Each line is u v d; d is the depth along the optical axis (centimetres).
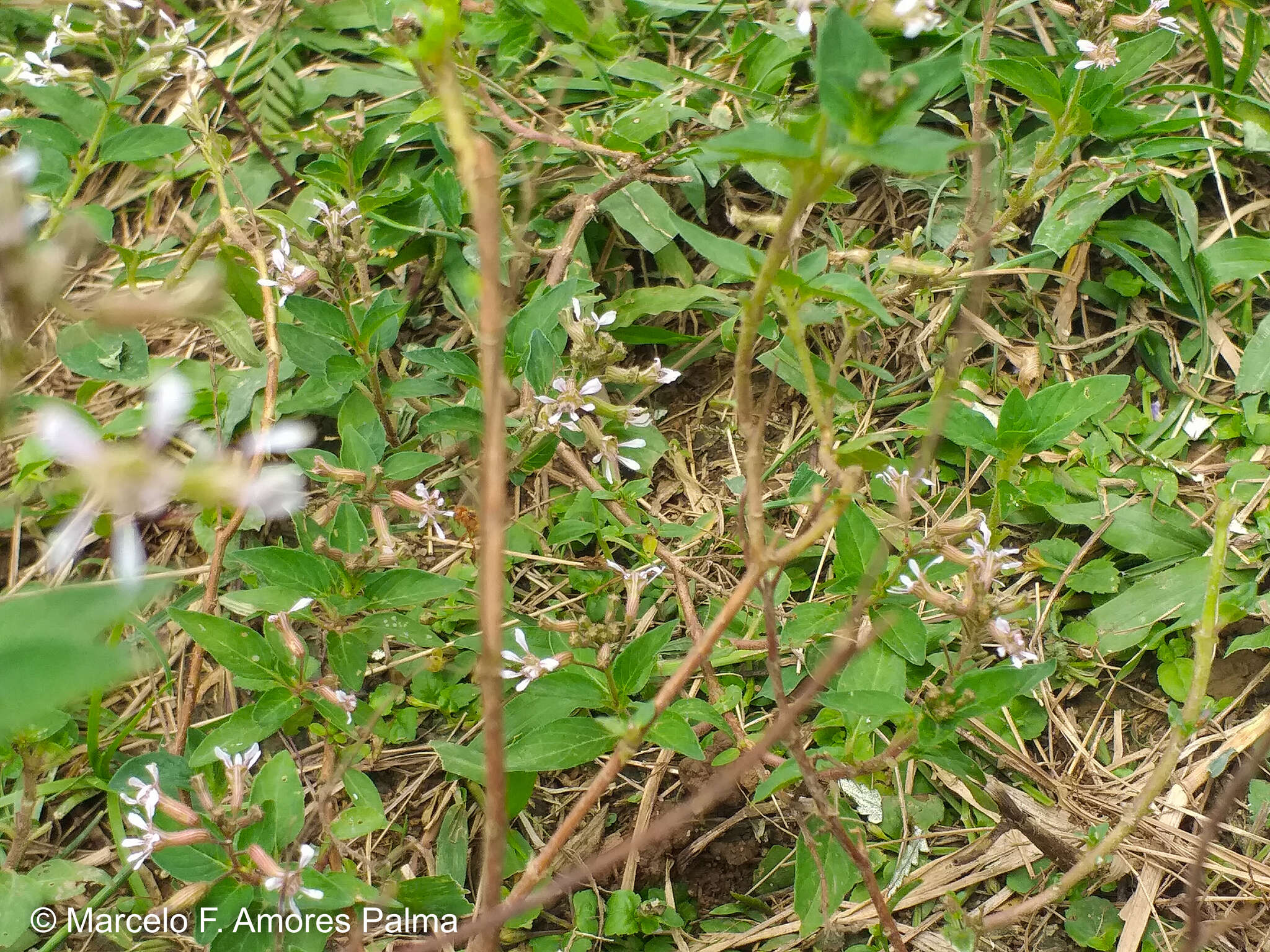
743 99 321
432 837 243
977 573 188
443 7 106
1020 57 321
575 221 290
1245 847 231
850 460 190
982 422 237
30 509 287
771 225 189
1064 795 238
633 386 297
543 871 164
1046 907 228
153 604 278
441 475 285
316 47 358
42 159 294
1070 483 283
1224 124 329
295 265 255
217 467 78
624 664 202
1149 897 225
